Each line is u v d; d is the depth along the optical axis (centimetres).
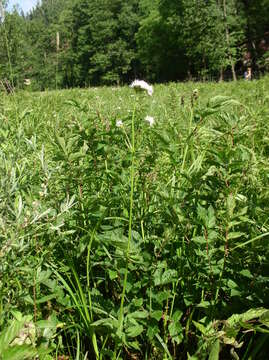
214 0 2827
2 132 281
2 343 119
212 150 196
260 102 657
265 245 181
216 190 199
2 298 156
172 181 209
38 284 168
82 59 5766
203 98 904
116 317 168
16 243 147
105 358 171
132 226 209
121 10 5853
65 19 5481
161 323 183
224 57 2780
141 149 259
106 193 235
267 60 3219
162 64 4503
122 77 5841
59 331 169
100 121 273
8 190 165
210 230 173
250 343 157
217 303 183
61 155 203
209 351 147
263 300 167
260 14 3500
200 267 180
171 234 174
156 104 691
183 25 2969
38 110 598
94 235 181
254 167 243
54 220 168
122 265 176
